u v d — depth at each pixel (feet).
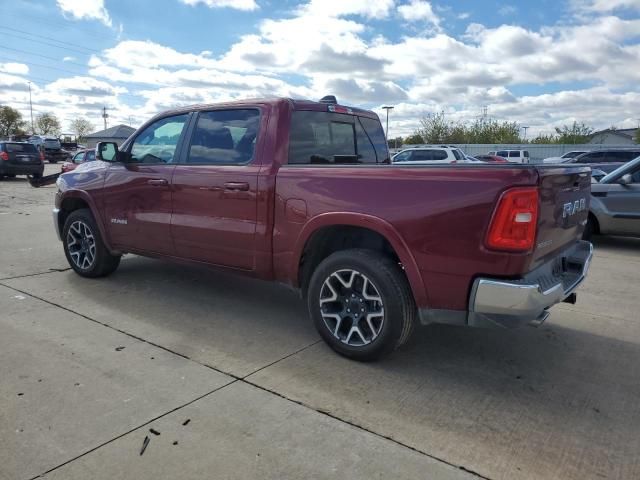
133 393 10.30
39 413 9.48
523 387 10.93
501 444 8.83
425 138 189.67
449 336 13.82
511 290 9.62
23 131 285.84
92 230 17.79
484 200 9.77
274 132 13.12
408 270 10.75
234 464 8.15
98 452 8.38
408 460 8.34
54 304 15.74
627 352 12.89
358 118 15.92
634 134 226.58
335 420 9.48
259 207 13.00
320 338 13.48
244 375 11.22
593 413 9.91
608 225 27.43
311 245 12.51
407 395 10.48
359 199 11.27
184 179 14.60
